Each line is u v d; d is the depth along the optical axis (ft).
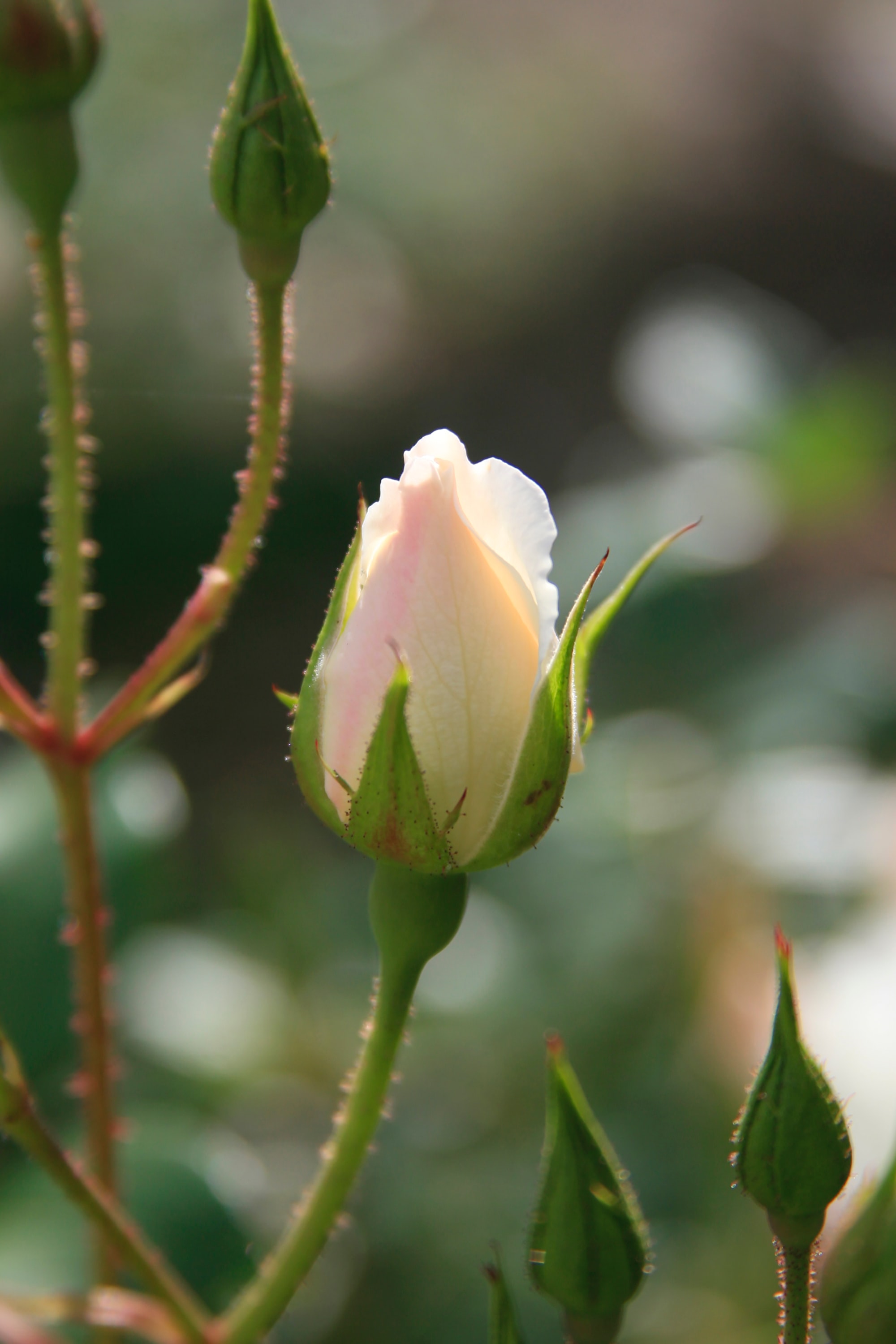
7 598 4.99
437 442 1.14
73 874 1.28
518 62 7.08
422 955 1.17
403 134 6.47
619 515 2.19
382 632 1.14
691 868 1.99
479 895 2.18
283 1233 1.65
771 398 2.26
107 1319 1.23
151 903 1.54
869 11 7.70
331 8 6.46
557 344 6.48
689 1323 1.70
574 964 2.02
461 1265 1.83
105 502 5.20
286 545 5.42
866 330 6.72
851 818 1.89
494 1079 2.04
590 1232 1.13
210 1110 1.99
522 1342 1.12
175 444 5.31
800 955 1.71
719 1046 1.74
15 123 1.22
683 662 2.17
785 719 2.11
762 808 1.96
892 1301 1.12
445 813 1.14
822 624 2.28
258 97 1.22
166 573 5.24
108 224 5.39
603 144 7.00
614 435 5.96
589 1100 1.91
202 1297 1.37
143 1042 1.99
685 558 2.13
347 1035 2.22
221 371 5.38
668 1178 1.79
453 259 6.50
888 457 2.26
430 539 1.13
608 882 2.05
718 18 7.51
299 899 2.63
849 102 7.24
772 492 2.18
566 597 2.15
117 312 5.33
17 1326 1.26
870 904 1.72
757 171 7.12
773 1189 1.12
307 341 6.08
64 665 1.27
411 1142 1.97
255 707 4.93
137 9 5.59
